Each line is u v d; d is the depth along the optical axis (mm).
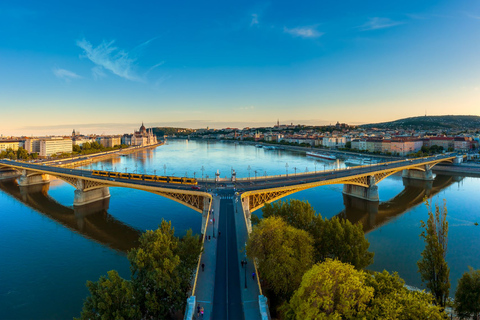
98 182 152125
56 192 196750
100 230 121375
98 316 50031
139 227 124438
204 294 54562
